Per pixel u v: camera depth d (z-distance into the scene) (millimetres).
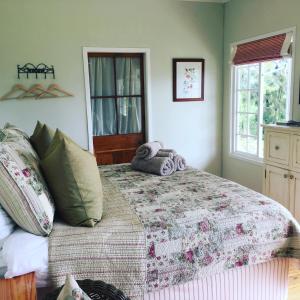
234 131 4305
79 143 3857
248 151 4117
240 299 1801
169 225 1602
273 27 3416
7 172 1420
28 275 1355
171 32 4043
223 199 1935
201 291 1691
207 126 4414
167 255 1522
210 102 4379
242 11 3881
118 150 4141
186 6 4059
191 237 1581
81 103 3797
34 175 1556
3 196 1433
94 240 1476
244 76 4078
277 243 1754
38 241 1448
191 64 4184
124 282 1460
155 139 4180
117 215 1726
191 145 4375
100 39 3764
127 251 1472
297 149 2742
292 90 3227
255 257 1713
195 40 4172
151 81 4047
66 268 1404
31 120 3637
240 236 1669
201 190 2135
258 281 1826
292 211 2854
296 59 3154
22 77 3543
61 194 1601
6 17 3408
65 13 3596
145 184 2326
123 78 4035
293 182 2822
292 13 3156
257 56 3648
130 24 3855
